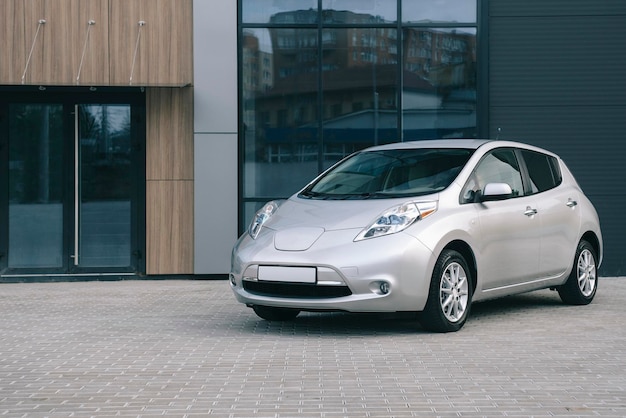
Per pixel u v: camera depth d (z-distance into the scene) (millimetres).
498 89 14258
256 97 14047
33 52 13398
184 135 13867
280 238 8305
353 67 14117
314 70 14094
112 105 14000
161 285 13109
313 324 9016
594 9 14273
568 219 10039
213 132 13836
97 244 13977
